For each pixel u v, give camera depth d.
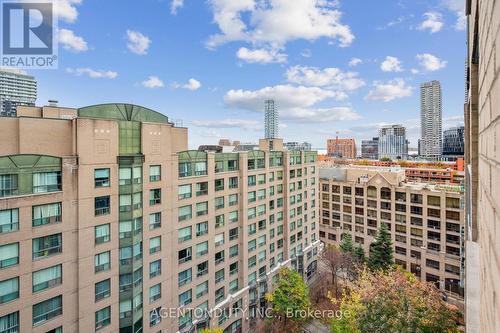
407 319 25.59
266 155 48.94
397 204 63.78
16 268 22.53
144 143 30.78
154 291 32.19
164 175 32.94
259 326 45.34
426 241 58.94
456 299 52.97
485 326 4.28
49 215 24.34
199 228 37.75
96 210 27.14
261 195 48.16
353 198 72.44
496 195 2.86
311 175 61.97
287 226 53.75
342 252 61.00
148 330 31.23
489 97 3.41
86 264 26.41
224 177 41.59
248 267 45.41
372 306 28.45
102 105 29.89
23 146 24.11
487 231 3.80
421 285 30.83
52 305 24.56
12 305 22.33
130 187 29.23
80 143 26.03
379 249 54.59
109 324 28.02
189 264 36.38
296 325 45.38
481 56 4.43
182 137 36.81
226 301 41.28
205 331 34.78
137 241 30.03
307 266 59.81
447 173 95.25
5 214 22.08
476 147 8.89
